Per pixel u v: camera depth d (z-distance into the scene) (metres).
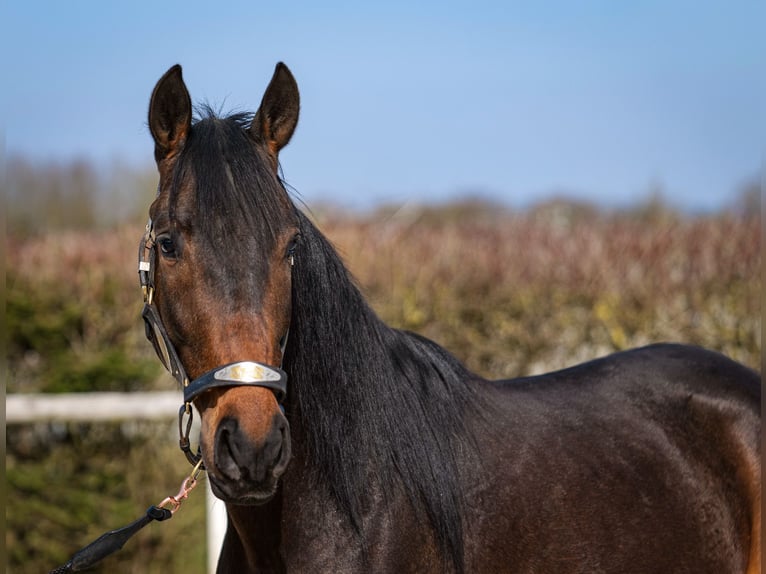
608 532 3.66
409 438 3.36
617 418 4.02
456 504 3.38
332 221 9.74
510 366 8.65
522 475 3.57
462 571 3.35
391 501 3.27
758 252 8.58
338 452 3.24
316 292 3.30
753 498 4.11
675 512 3.89
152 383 8.23
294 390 3.27
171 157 3.28
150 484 8.08
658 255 8.74
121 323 8.32
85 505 7.82
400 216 10.27
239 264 2.95
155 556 8.02
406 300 8.59
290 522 3.26
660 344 4.59
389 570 3.21
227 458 2.84
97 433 8.00
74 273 8.27
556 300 8.66
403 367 3.54
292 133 3.42
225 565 3.58
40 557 7.74
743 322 8.53
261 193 3.05
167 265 3.06
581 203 12.53
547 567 3.52
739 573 4.06
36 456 7.85
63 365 8.00
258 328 2.94
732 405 4.21
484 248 8.94
